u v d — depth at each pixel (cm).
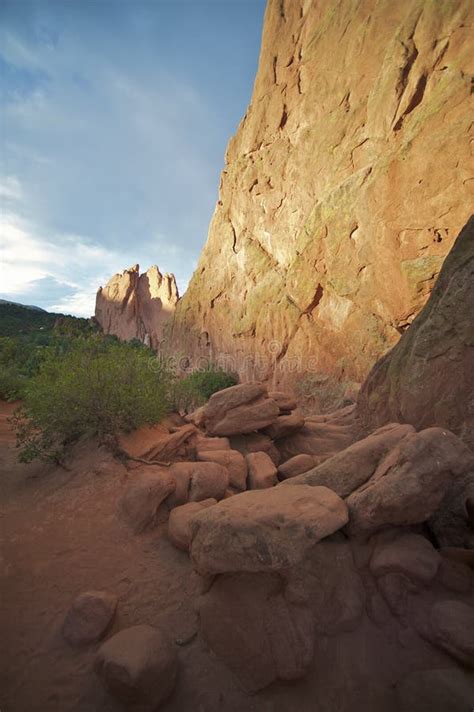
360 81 2256
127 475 639
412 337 779
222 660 320
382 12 2122
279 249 2911
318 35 2609
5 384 1608
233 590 340
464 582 353
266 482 655
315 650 315
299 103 2770
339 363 2178
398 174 1811
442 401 658
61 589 411
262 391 933
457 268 673
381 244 1891
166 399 976
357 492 414
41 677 311
